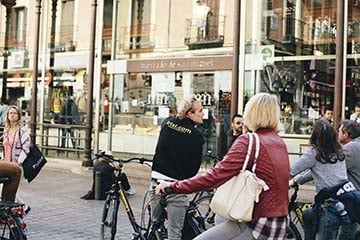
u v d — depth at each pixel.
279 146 3.88
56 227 8.30
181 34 15.21
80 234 7.89
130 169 14.14
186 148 5.68
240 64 14.15
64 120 16.95
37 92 17.27
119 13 16.25
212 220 6.47
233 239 3.84
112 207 6.71
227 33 14.46
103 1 16.47
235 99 13.41
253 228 3.79
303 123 13.30
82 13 17.11
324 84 13.17
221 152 13.23
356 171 5.85
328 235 5.54
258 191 3.74
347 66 12.84
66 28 17.45
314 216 5.64
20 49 18.50
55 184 12.77
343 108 12.59
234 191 3.77
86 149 15.20
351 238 5.74
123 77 16.03
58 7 17.67
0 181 6.54
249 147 3.80
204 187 3.86
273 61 13.97
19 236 6.09
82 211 9.62
